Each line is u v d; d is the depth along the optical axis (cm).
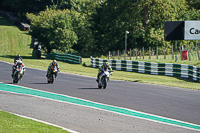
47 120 2952
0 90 4738
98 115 3259
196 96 4806
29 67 9856
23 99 4041
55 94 4541
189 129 2856
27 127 2492
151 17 15988
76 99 4181
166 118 3250
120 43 17000
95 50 18175
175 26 10031
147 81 7012
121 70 10044
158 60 11362
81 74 8156
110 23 17788
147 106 3834
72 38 15775
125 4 16288
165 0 15212
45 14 16212
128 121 3052
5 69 8712
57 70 5725
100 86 5319
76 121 2956
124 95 4644
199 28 9856
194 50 12325
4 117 2836
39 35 15825
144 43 16238
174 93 5062
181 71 8281
